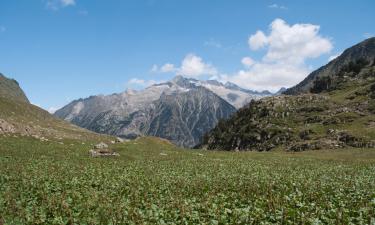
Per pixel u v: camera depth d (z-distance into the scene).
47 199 25.03
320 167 60.25
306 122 177.00
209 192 30.34
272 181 39.28
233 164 62.72
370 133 132.25
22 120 105.81
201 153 89.44
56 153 62.66
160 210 22.44
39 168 43.97
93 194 27.98
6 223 19.58
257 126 194.62
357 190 32.22
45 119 133.62
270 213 21.89
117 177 39.41
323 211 22.34
